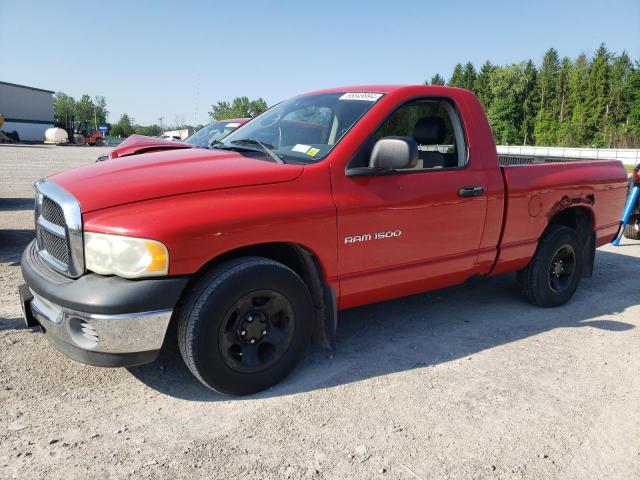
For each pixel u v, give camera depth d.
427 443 2.72
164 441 2.68
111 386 3.21
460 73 109.81
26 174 16.45
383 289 3.64
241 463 2.52
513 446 2.72
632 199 7.73
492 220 4.15
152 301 2.69
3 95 49.34
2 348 3.64
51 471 2.42
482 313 4.71
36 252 3.39
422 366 3.61
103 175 3.08
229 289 2.88
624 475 2.53
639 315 4.78
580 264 5.05
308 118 3.91
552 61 112.19
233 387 3.04
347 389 3.26
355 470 2.50
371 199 3.42
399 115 3.74
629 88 75.38
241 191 2.99
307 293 3.24
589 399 3.22
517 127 95.62
